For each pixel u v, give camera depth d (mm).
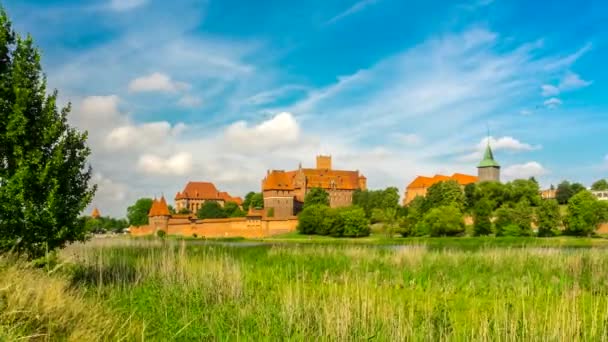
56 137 17625
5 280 11617
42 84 17719
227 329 13234
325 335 12586
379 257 28719
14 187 16141
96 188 18516
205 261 23047
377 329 12938
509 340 12328
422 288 20219
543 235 98562
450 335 12523
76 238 17891
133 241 40906
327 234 116312
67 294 12914
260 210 150875
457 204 123250
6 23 17594
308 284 20594
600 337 12414
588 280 20844
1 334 9352
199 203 196125
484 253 29016
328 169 180875
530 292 18500
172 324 13461
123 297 16859
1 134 16578
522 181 137000
